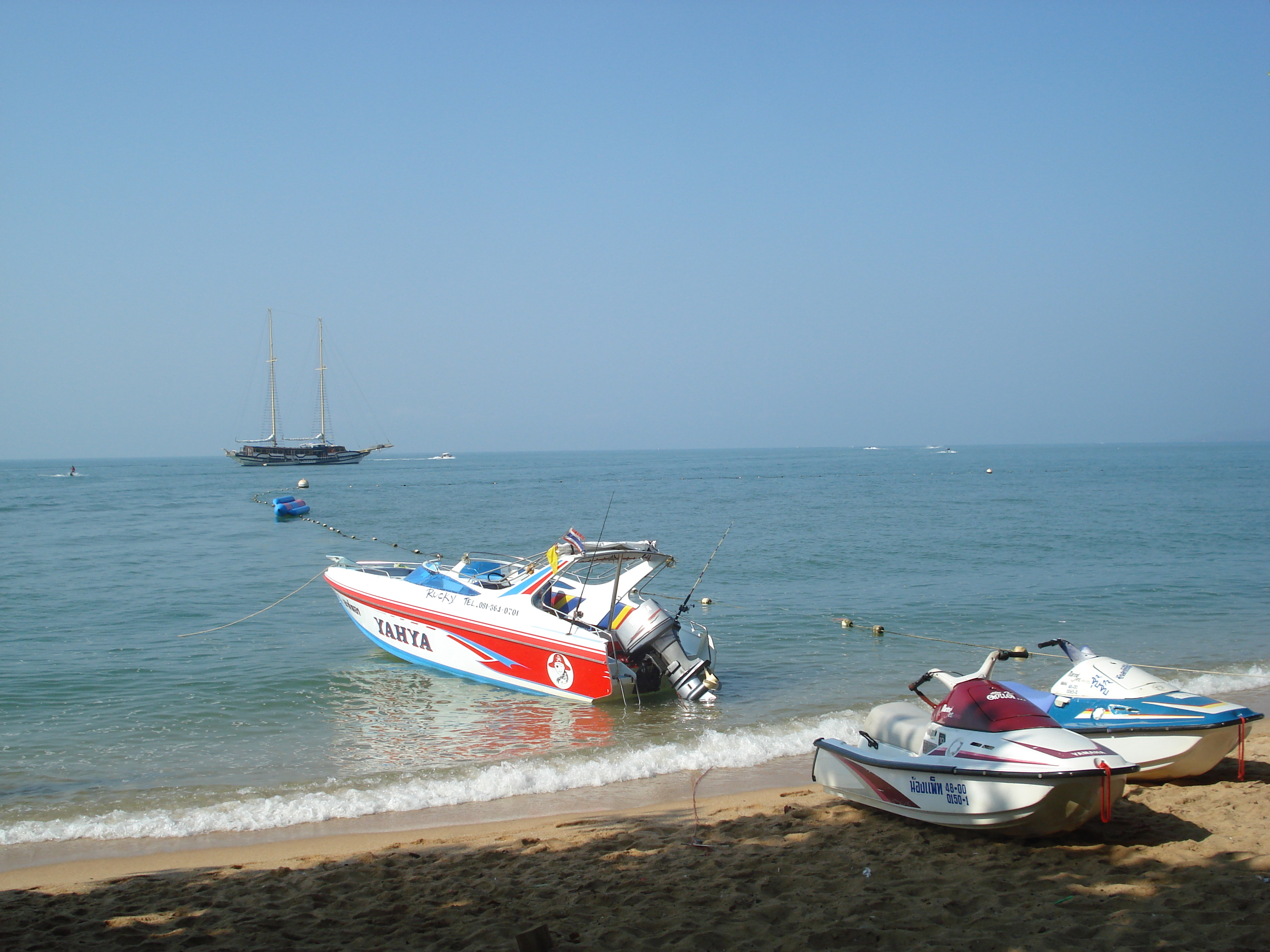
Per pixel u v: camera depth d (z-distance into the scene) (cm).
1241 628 1808
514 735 1196
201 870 750
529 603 1422
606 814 893
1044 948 520
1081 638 1738
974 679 791
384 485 10162
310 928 606
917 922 567
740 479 11138
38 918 635
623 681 1336
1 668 1577
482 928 591
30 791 980
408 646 1597
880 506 5781
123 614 2116
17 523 5003
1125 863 653
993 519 4503
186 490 9088
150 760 1091
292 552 3494
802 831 781
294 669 1572
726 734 1179
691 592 1538
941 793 739
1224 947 509
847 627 1855
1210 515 4619
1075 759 677
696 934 562
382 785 994
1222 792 822
